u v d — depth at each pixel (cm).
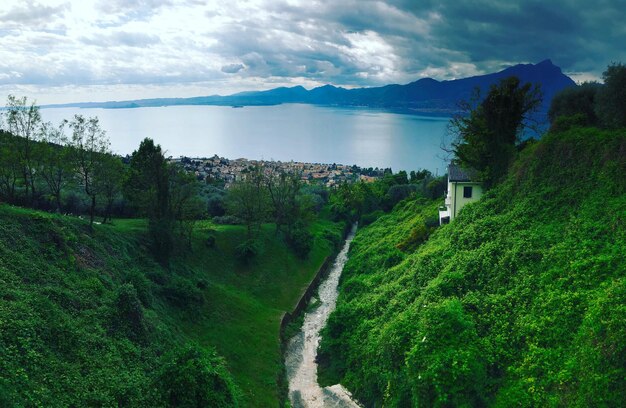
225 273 5809
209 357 3188
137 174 5794
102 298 3198
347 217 11381
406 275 4478
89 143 4656
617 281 2503
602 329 2292
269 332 4653
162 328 3538
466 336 2844
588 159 3628
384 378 3288
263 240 6988
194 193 5869
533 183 3981
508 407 2428
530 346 2612
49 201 5372
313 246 7869
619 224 2912
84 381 2416
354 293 5244
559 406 2242
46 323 2561
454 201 5434
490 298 3111
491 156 5172
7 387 1970
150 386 2731
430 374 2692
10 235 3130
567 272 2859
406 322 3331
